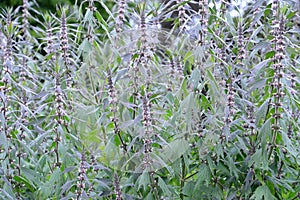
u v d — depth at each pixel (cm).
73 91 184
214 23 189
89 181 174
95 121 170
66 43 183
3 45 202
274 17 173
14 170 182
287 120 180
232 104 168
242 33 180
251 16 194
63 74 186
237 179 177
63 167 175
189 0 170
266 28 192
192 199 173
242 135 180
